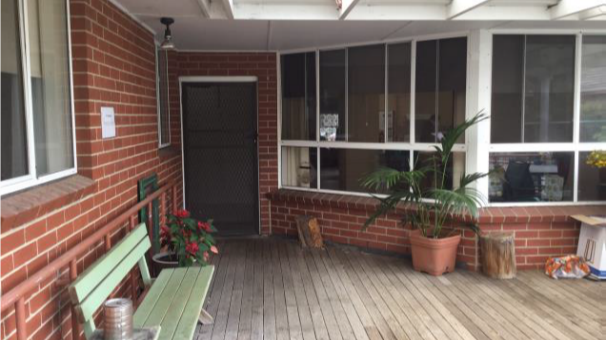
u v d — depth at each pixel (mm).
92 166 3189
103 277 2793
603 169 5320
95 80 3277
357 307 4293
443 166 5230
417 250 5168
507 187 5266
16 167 2439
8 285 2152
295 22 4742
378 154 5926
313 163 6504
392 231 5715
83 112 3158
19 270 2246
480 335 3748
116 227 3670
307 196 6336
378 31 5234
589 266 4953
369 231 5895
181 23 4770
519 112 5219
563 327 3875
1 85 2316
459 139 5328
